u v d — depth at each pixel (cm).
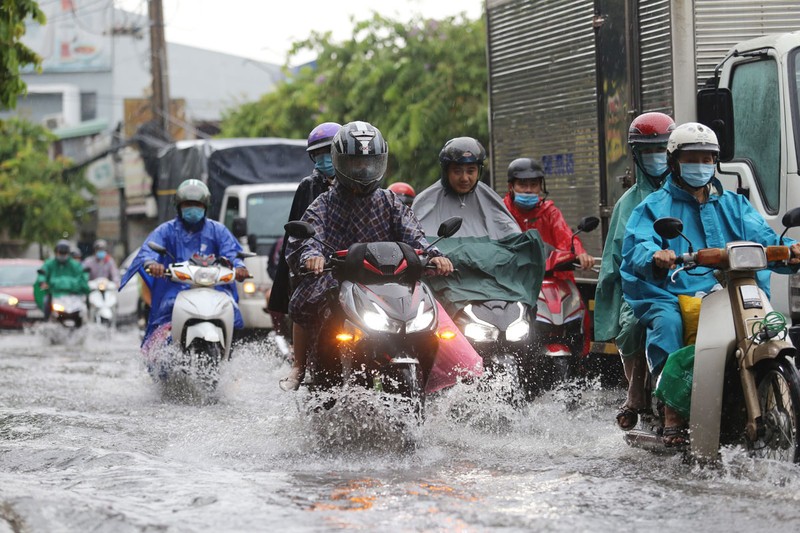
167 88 4472
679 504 735
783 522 683
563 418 1122
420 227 1034
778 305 1086
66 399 1407
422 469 879
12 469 911
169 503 750
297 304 1014
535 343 1134
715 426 812
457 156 1205
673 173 890
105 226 5878
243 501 753
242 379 1587
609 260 967
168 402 1380
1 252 6094
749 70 1146
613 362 1431
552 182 1504
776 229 1097
